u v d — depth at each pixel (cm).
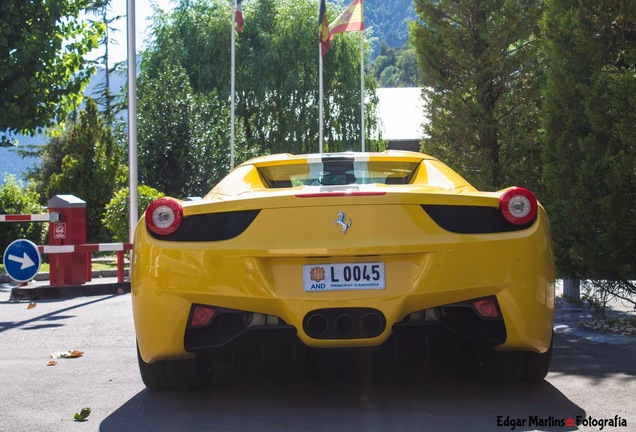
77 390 461
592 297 703
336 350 439
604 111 646
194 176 2462
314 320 380
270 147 3200
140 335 403
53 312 892
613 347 585
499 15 1218
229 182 481
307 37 3209
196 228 396
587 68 690
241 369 507
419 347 409
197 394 440
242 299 384
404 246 379
